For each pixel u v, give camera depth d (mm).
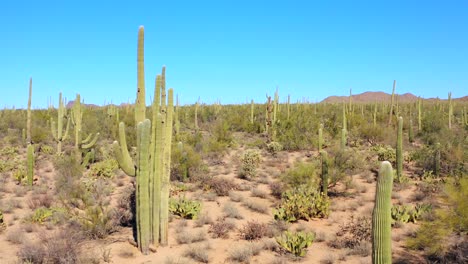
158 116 9367
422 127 32938
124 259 8891
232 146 28500
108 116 37438
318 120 33312
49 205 13281
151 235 9625
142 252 9227
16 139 30578
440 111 41594
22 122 36281
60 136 22672
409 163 21875
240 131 36938
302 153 25625
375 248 6070
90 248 9461
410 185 16562
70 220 11211
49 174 19391
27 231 10891
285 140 27656
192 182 17625
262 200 14766
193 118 44156
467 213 7555
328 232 10938
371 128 29891
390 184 6031
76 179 16297
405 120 35969
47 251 8594
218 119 39375
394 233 10594
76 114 20266
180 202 12906
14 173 18438
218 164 22391
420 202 13773
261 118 38719
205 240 10289
